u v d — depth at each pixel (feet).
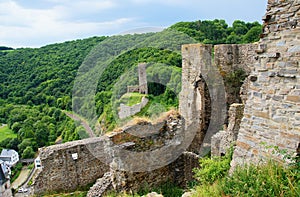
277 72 12.98
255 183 11.28
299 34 12.02
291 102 12.23
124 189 20.49
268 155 13.01
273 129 13.00
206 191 13.60
